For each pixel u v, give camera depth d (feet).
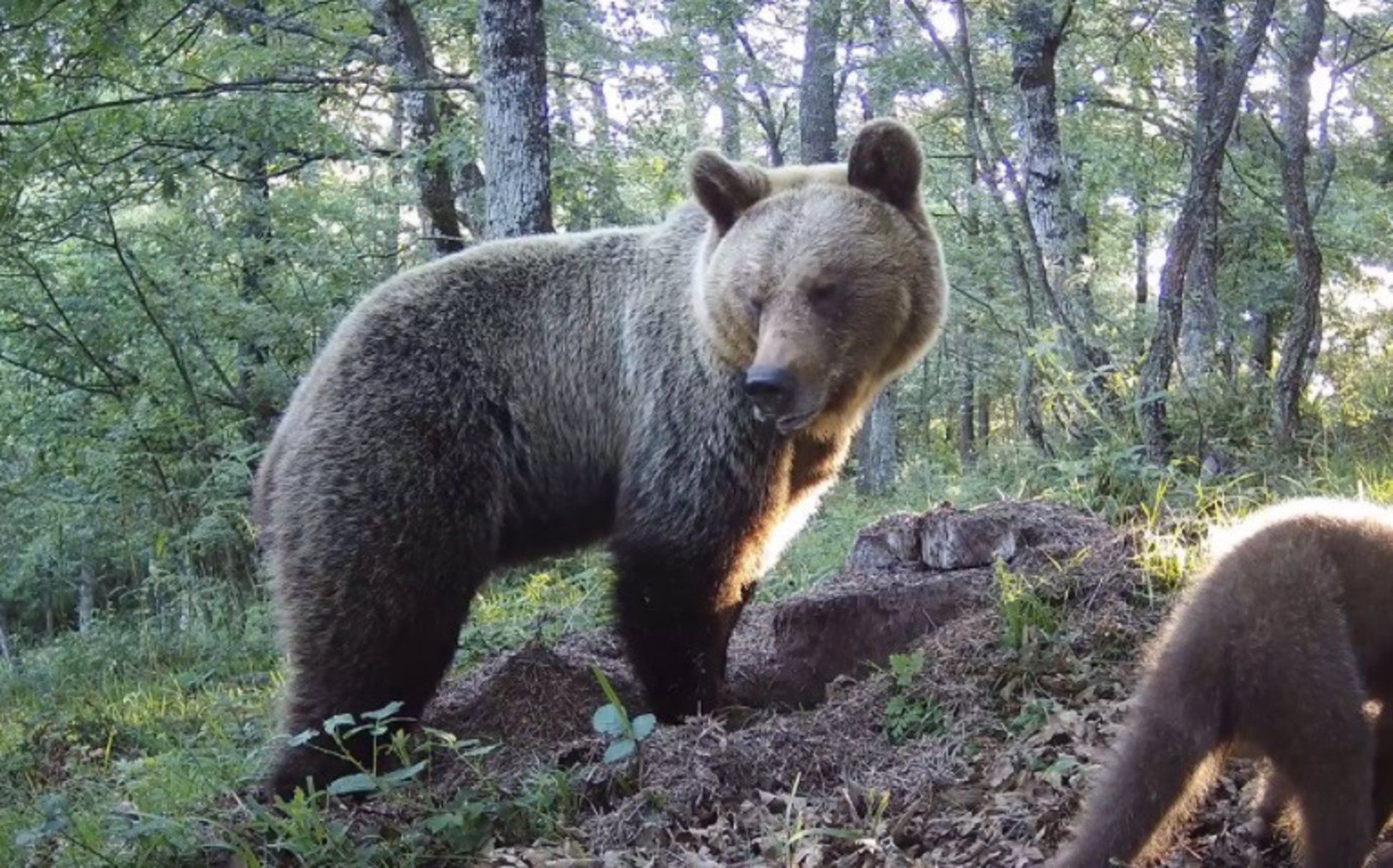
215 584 16.43
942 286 8.23
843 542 14.80
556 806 7.14
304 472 8.01
